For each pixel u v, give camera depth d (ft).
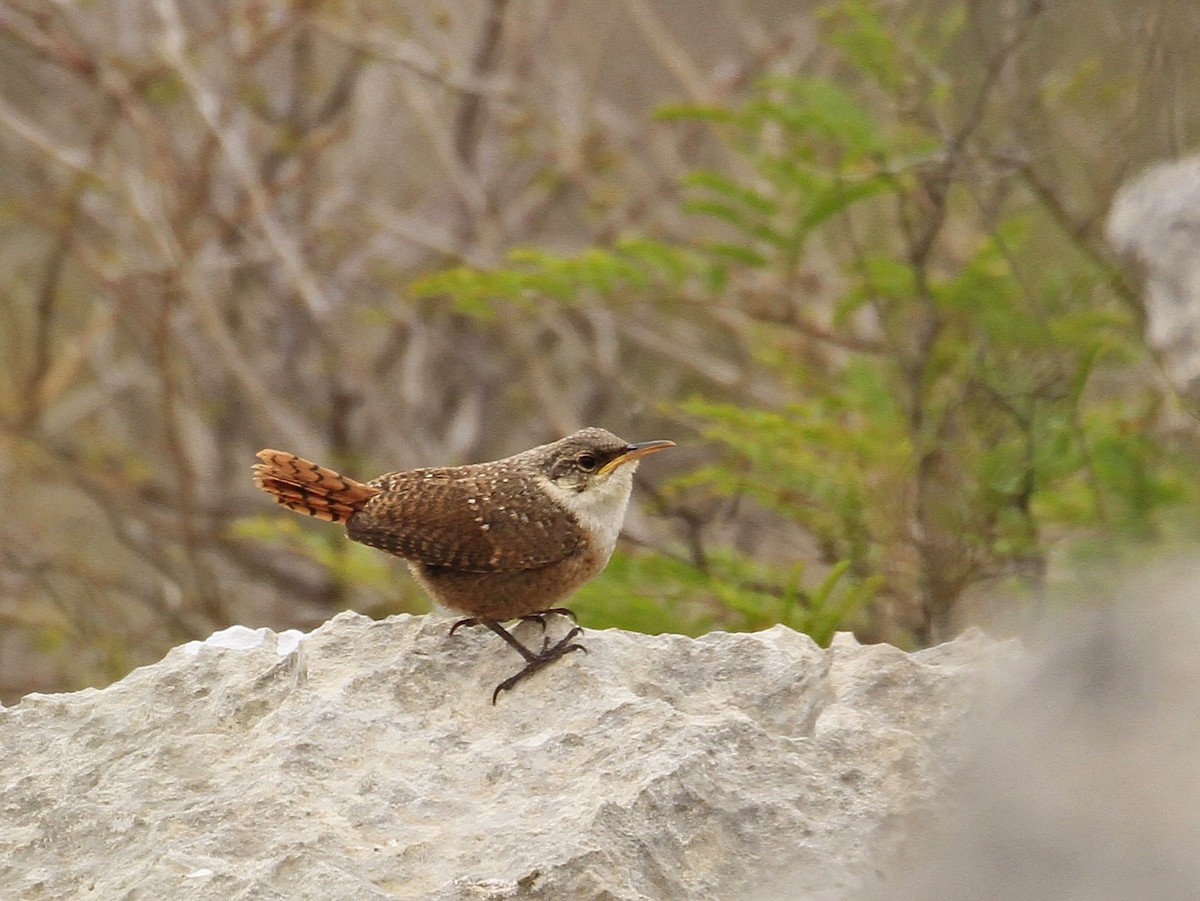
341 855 19.98
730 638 24.27
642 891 19.25
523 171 79.10
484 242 70.49
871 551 40.42
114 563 71.97
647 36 73.72
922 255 42.14
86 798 21.95
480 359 75.10
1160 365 32.96
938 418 39.96
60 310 75.82
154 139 65.92
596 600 34.88
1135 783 9.83
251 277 75.00
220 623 61.57
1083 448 35.86
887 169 42.32
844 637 24.57
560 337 73.61
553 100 86.69
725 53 85.05
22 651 71.00
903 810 19.51
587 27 86.33
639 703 22.35
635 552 38.99
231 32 71.46
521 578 26.63
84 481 64.54
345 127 72.28
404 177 83.20
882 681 22.89
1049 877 9.96
